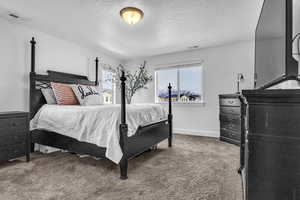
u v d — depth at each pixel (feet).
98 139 6.31
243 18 8.38
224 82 12.61
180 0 6.89
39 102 9.32
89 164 7.43
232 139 10.79
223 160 7.94
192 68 14.10
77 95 9.70
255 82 6.84
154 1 6.94
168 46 12.80
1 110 8.39
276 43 3.12
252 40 11.55
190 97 14.20
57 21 8.79
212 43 12.16
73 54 12.01
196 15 8.09
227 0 6.88
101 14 8.05
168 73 15.16
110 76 15.53
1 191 5.24
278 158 2.26
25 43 9.34
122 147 6.05
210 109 13.12
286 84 2.53
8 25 8.68
